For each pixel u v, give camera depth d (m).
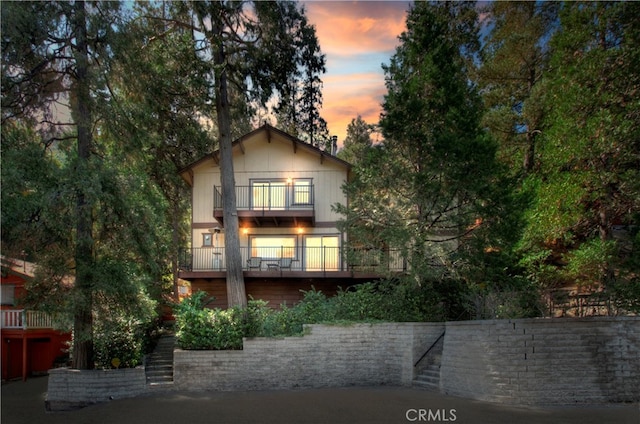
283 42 16.50
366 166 13.84
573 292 13.34
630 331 9.73
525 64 17.22
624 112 12.62
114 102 12.48
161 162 19.67
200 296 14.40
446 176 12.64
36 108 11.65
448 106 13.11
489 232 12.45
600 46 13.42
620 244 12.95
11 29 10.06
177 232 23.02
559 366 9.57
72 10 11.30
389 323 12.79
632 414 8.55
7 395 13.89
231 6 14.99
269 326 13.20
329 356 12.61
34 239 10.52
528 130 16.30
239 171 19.25
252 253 18.92
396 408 9.64
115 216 11.38
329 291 18.28
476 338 10.42
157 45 15.58
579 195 12.75
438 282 13.98
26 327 17.06
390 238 12.44
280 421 9.07
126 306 11.66
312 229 18.89
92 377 11.48
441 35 14.16
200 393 11.85
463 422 8.42
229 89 18.22
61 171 10.69
